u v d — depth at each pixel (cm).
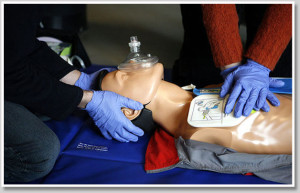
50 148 113
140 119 127
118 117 121
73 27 309
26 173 113
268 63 118
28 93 101
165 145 123
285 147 107
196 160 109
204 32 187
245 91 111
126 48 292
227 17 121
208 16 123
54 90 106
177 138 121
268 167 104
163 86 127
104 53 283
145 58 124
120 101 120
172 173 111
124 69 125
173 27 341
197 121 112
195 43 195
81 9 298
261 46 118
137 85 120
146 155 120
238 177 107
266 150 108
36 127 112
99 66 202
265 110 108
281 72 172
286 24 114
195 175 109
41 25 250
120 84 123
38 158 111
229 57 125
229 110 109
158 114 128
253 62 121
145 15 391
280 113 109
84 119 148
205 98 120
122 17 386
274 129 108
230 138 109
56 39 206
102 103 118
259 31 121
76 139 134
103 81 128
